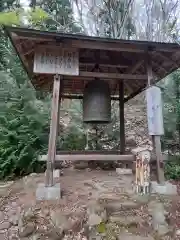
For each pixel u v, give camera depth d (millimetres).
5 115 5746
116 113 8328
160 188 3568
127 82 6184
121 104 6008
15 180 4820
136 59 4832
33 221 2803
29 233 2693
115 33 10688
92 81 4793
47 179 3443
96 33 11320
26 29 3324
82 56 4871
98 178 4480
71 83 6176
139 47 3867
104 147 7492
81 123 7773
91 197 3287
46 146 5652
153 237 2578
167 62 4648
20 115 5695
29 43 3758
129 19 11930
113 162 5895
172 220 2855
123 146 5738
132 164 5254
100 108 4617
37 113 6055
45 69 3725
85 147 7234
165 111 6586
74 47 3797
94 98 4637
